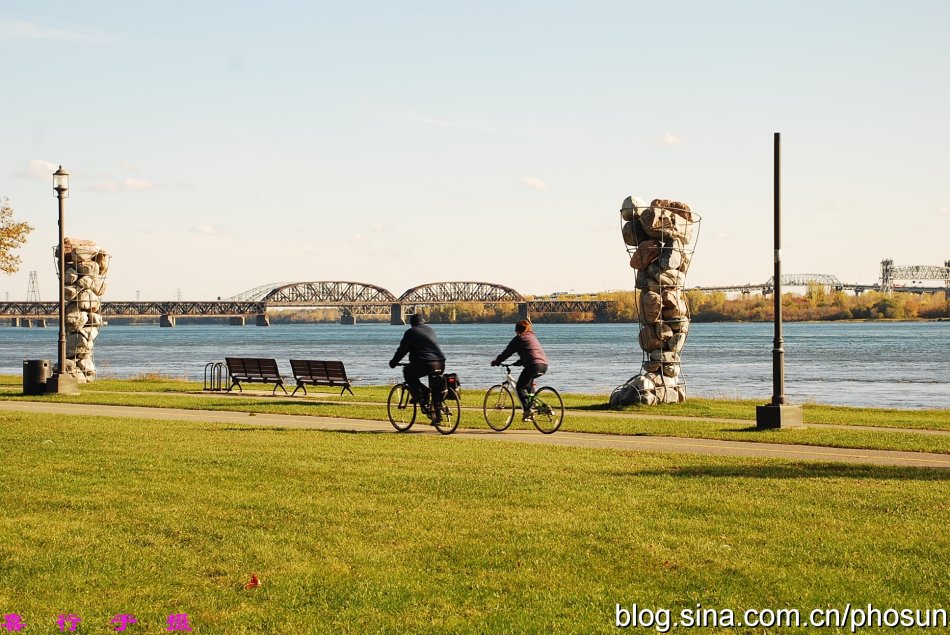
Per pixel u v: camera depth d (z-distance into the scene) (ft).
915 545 27.14
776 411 60.39
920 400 119.44
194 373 183.01
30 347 403.34
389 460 44.09
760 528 29.40
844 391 135.64
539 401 59.52
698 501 33.55
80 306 113.91
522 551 27.14
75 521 31.01
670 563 25.75
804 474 39.93
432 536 28.81
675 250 78.18
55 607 23.04
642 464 43.06
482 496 34.71
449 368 200.44
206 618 22.25
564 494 35.01
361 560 26.53
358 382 157.69
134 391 98.53
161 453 46.11
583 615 22.15
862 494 34.86
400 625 21.63
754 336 483.92
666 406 77.00
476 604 22.93
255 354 307.99
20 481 37.86
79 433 55.11
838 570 24.94
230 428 59.41
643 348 79.56
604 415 70.74
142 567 26.07
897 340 390.01
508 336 541.75
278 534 29.27
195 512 32.17
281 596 23.66
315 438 53.78
